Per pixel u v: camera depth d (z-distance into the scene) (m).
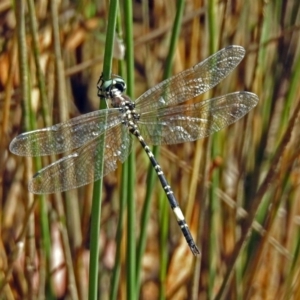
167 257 0.80
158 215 0.79
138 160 0.81
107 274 0.82
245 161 0.78
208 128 0.74
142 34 0.83
